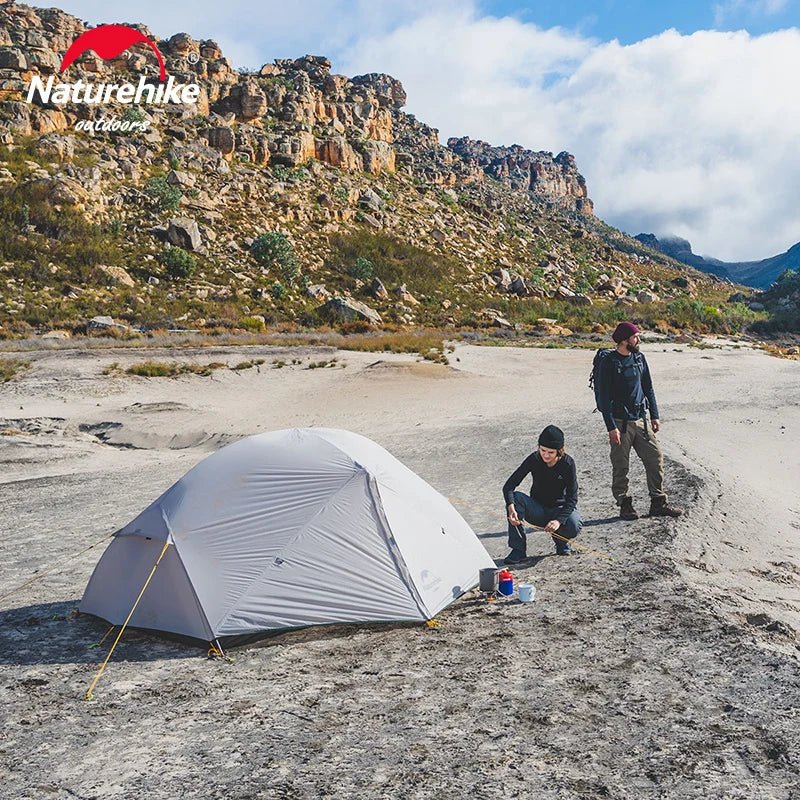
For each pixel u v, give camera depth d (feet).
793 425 59.98
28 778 12.50
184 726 14.37
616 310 242.78
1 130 261.65
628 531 28.37
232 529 20.44
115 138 298.15
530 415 67.62
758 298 362.94
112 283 190.70
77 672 17.75
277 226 277.44
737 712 13.73
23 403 85.35
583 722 13.67
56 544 33.76
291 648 18.71
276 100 409.08
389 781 11.82
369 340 143.43
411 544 21.27
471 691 15.40
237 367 106.63
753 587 23.06
